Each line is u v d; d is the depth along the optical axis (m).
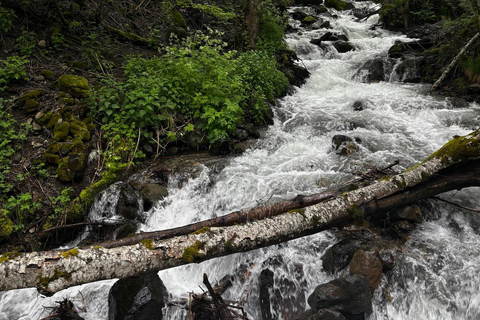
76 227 5.57
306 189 5.39
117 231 5.25
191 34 10.95
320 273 4.31
